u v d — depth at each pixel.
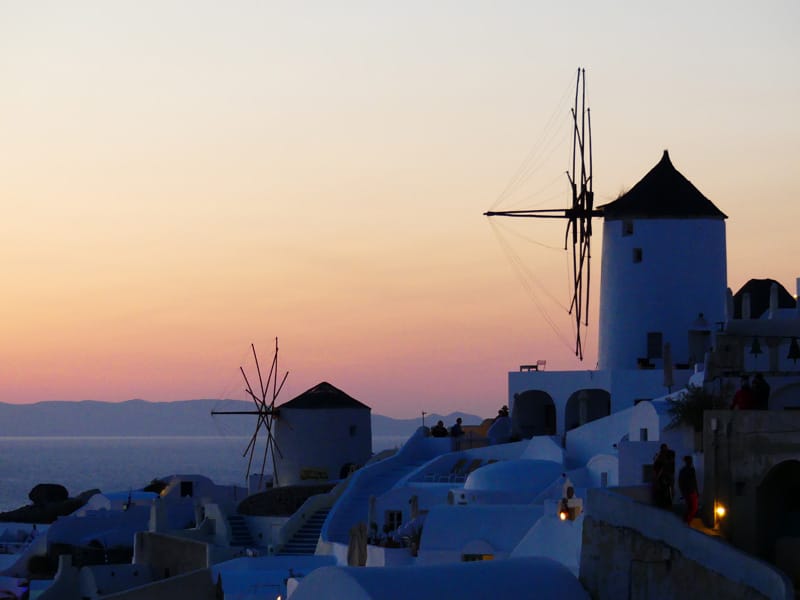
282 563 69.88
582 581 40.75
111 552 88.38
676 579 37.97
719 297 85.00
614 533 40.12
